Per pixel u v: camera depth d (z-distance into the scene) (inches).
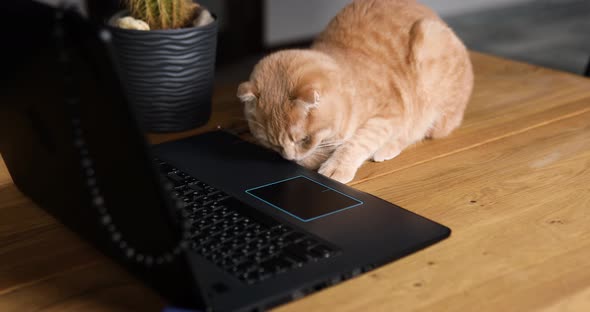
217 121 48.1
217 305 24.3
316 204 33.6
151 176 20.9
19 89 24.5
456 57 49.3
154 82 43.3
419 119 47.5
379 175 39.6
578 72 140.7
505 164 40.8
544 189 37.1
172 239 22.0
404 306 25.7
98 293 26.7
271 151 42.0
